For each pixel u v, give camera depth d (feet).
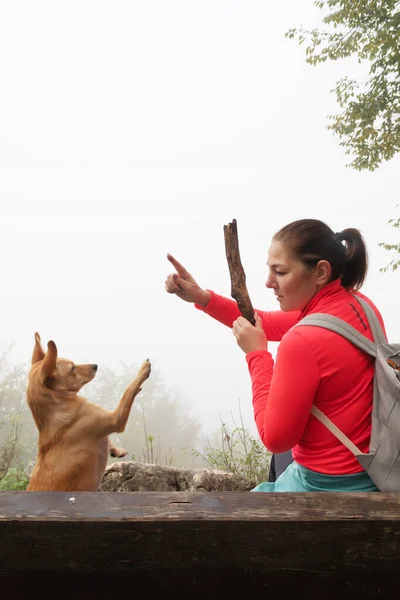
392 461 4.42
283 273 5.27
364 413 4.80
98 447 8.61
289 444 4.73
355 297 5.34
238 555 3.61
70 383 8.59
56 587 3.68
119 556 3.58
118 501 3.79
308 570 3.68
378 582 3.76
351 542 3.64
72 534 3.52
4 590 3.65
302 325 4.89
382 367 4.56
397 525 3.64
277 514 3.63
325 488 4.91
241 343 5.59
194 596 3.72
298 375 4.65
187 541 3.58
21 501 3.77
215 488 11.32
